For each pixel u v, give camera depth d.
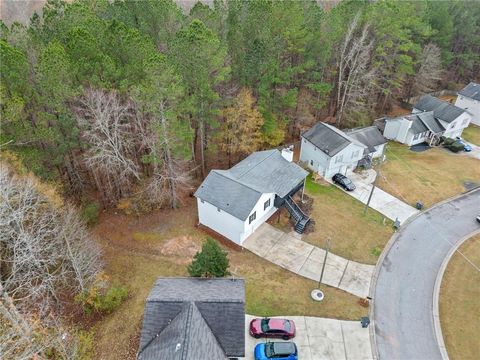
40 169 25.36
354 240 30.25
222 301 18.12
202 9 38.00
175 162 31.89
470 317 23.97
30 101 26.17
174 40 29.55
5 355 16.17
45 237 23.58
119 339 21.22
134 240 29.11
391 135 49.62
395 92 56.03
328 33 40.59
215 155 40.94
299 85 44.31
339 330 22.48
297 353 20.77
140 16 36.75
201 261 21.64
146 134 31.55
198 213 30.69
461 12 60.31
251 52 33.97
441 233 31.81
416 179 39.88
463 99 57.56
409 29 49.38
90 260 23.50
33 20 35.69
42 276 22.67
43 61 24.09
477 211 34.97
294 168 32.72
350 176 40.09
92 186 34.16
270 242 29.19
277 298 24.25
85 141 28.98
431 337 22.59
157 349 16.41
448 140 47.81
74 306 23.75
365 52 42.06
